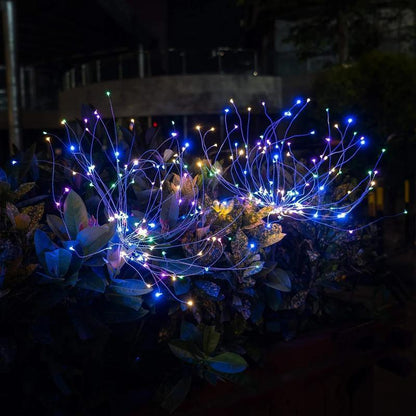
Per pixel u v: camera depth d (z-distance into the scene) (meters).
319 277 2.14
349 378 2.23
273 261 1.97
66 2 23.36
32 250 1.61
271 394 1.97
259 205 2.04
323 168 2.46
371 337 2.27
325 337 2.09
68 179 2.04
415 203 5.15
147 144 2.29
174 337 1.83
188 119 18.34
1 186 1.69
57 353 1.56
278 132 2.50
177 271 1.69
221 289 1.86
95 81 20.44
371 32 18.72
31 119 23.27
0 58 25.44
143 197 1.92
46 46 30.92
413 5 18.00
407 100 14.10
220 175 2.14
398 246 4.96
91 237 1.52
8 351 1.41
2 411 1.56
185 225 1.78
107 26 27.67
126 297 1.58
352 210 2.34
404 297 2.61
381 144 2.88
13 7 10.21
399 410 3.93
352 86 14.44
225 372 1.70
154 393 1.75
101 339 1.57
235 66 18.52
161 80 18.48
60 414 1.58
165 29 32.00
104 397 1.65
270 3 19.03
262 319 2.01
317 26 18.50
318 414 2.12
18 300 1.46
